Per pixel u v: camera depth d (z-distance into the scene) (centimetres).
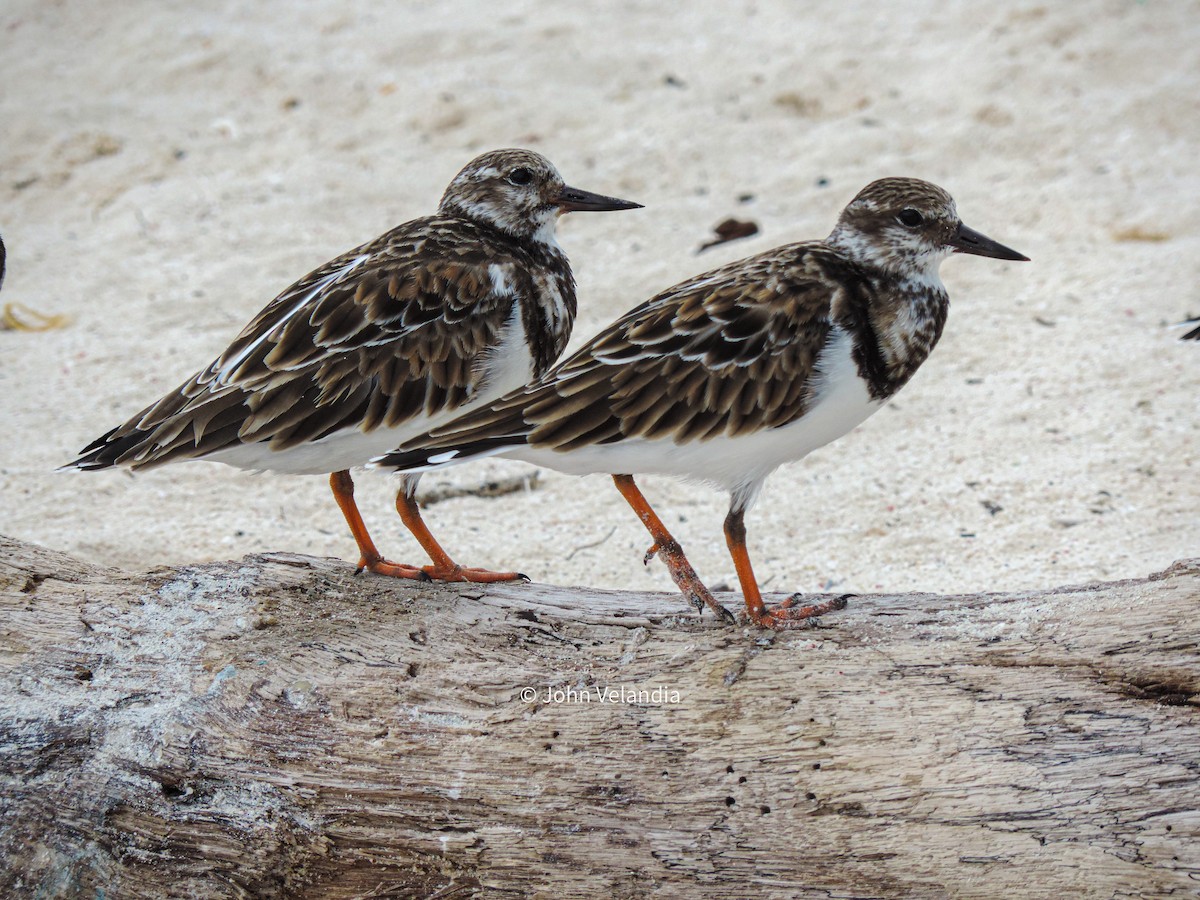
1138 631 820
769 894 780
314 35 2548
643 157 2116
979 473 1427
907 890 769
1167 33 2294
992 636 847
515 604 930
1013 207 1922
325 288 999
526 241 1098
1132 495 1359
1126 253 1798
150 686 844
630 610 927
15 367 1700
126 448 964
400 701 840
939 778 782
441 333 998
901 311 929
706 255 1856
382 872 802
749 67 2345
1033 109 2130
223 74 2427
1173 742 771
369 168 2138
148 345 1739
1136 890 748
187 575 945
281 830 796
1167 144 2033
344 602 932
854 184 1995
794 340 898
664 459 912
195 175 2155
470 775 810
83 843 773
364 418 981
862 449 1498
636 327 909
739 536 940
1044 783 770
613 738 820
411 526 1015
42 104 2350
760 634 884
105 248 1983
